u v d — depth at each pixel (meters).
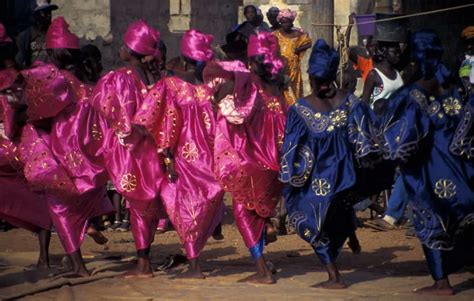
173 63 10.94
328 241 8.91
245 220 9.27
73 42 9.87
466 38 11.27
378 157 8.79
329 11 13.98
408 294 8.60
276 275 9.69
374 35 11.43
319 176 8.80
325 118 8.88
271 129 9.36
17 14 20.83
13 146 9.82
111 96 9.34
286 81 13.21
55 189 9.43
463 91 8.66
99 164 9.59
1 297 8.68
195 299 8.58
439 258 8.56
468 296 8.54
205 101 9.42
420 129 8.52
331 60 8.84
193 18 23.73
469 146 8.52
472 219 8.55
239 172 9.13
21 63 13.30
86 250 11.45
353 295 8.66
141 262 9.56
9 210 9.87
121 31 21.77
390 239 11.77
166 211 9.48
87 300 8.59
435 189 8.55
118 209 12.76
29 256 10.96
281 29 13.98
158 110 9.28
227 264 10.36
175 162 9.41
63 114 9.55
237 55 11.20
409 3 21.09
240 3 23.77
